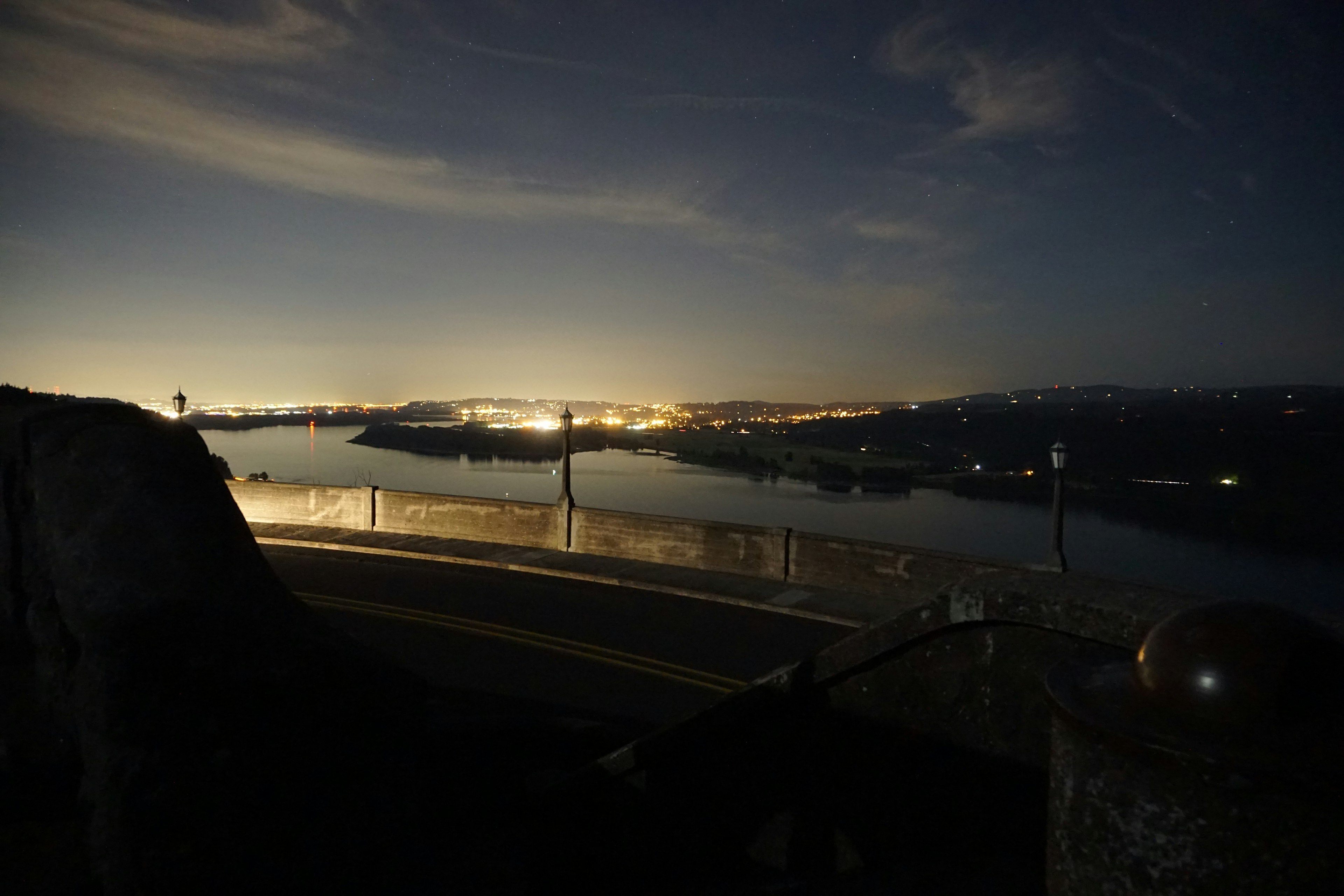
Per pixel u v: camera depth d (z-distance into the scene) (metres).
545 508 16.22
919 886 2.61
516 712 7.85
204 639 3.07
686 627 11.16
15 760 2.93
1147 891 1.45
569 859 3.60
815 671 2.99
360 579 14.27
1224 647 1.45
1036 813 2.60
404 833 3.41
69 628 3.02
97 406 3.61
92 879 2.70
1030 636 2.56
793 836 3.10
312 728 3.27
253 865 2.90
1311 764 1.32
